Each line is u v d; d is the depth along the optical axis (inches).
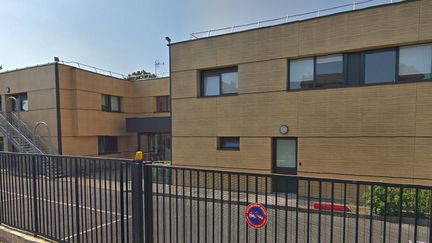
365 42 349.7
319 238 104.9
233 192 151.4
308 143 388.2
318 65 389.1
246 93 433.4
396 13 332.5
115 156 816.3
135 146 880.9
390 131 337.1
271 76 413.7
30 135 684.1
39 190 177.6
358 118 355.3
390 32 335.9
